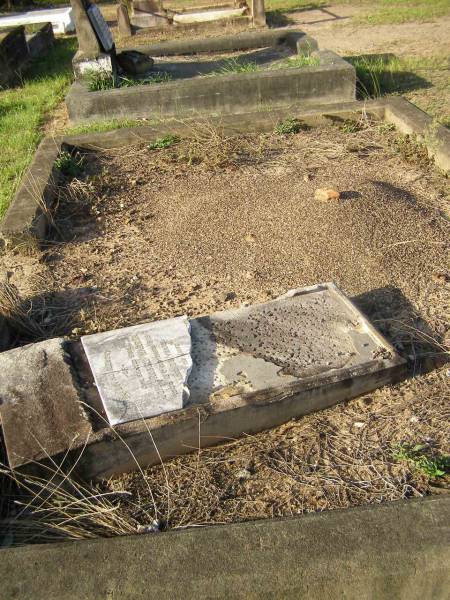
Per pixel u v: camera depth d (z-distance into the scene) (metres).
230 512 2.39
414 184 4.84
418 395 2.82
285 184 4.96
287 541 1.99
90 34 7.43
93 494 2.53
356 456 2.56
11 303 3.47
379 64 8.23
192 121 6.27
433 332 3.20
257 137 6.07
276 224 4.34
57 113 7.57
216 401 2.64
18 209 4.54
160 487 2.54
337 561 1.92
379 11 12.91
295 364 2.84
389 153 5.46
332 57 7.36
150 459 2.62
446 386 2.85
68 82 9.02
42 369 2.81
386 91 7.25
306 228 4.20
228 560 1.94
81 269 4.12
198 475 2.57
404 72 7.89
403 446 2.55
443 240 3.98
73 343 2.98
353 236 4.02
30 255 4.30
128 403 2.61
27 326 3.47
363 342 2.96
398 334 3.19
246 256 4.04
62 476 2.47
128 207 4.91
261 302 3.55
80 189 5.07
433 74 7.72
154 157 5.76
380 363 2.82
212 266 3.99
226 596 1.87
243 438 2.72
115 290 3.84
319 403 2.79
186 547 1.99
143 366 2.80
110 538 2.06
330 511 2.09
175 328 3.04
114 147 6.05
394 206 4.36
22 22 13.64
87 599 1.87
